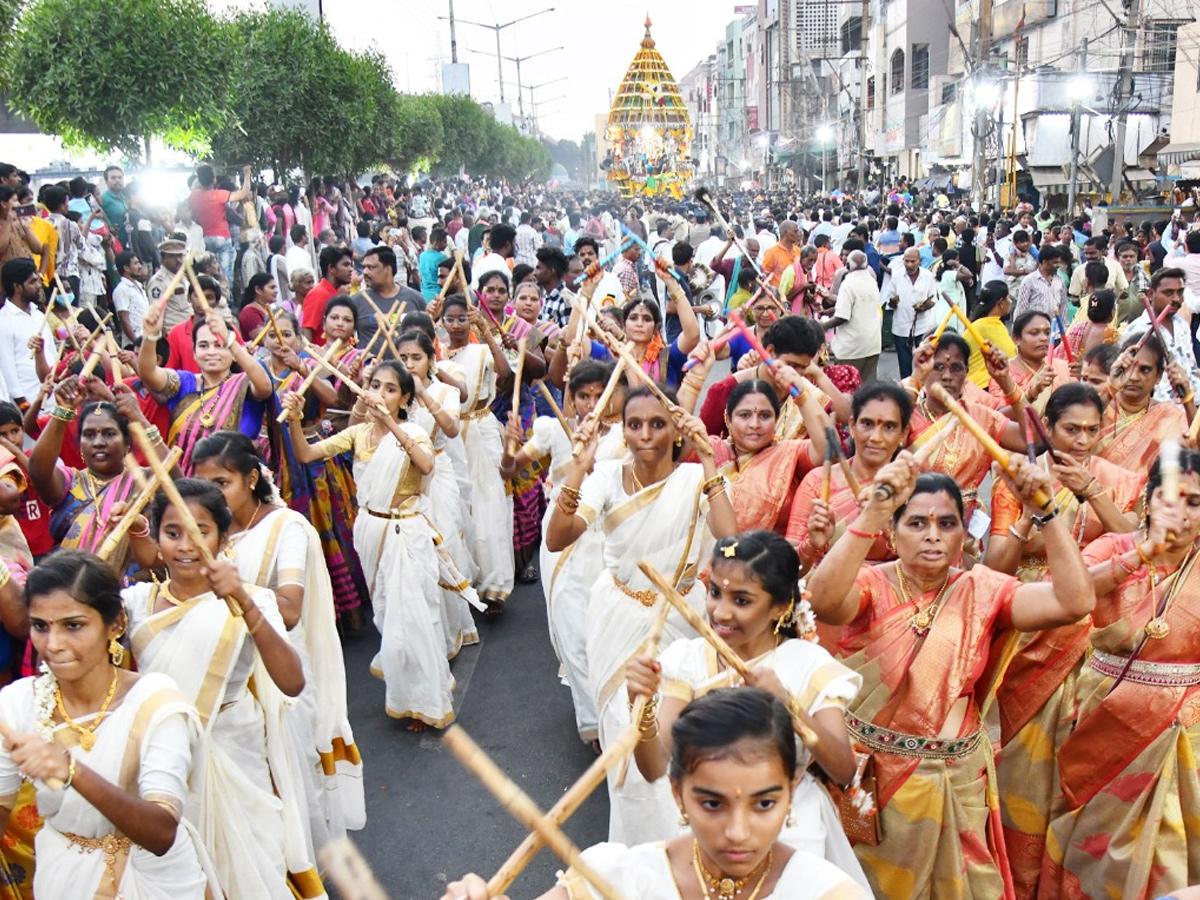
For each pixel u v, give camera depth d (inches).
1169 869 154.6
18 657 164.2
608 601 173.5
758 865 92.4
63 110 566.3
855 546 132.3
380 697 249.4
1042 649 162.2
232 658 146.2
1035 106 1295.5
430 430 262.4
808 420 195.3
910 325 552.1
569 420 257.8
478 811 201.2
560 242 1040.8
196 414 247.1
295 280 400.5
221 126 634.8
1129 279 539.8
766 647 129.9
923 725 137.8
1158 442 217.9
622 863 92.4
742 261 467.5
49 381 236.7
